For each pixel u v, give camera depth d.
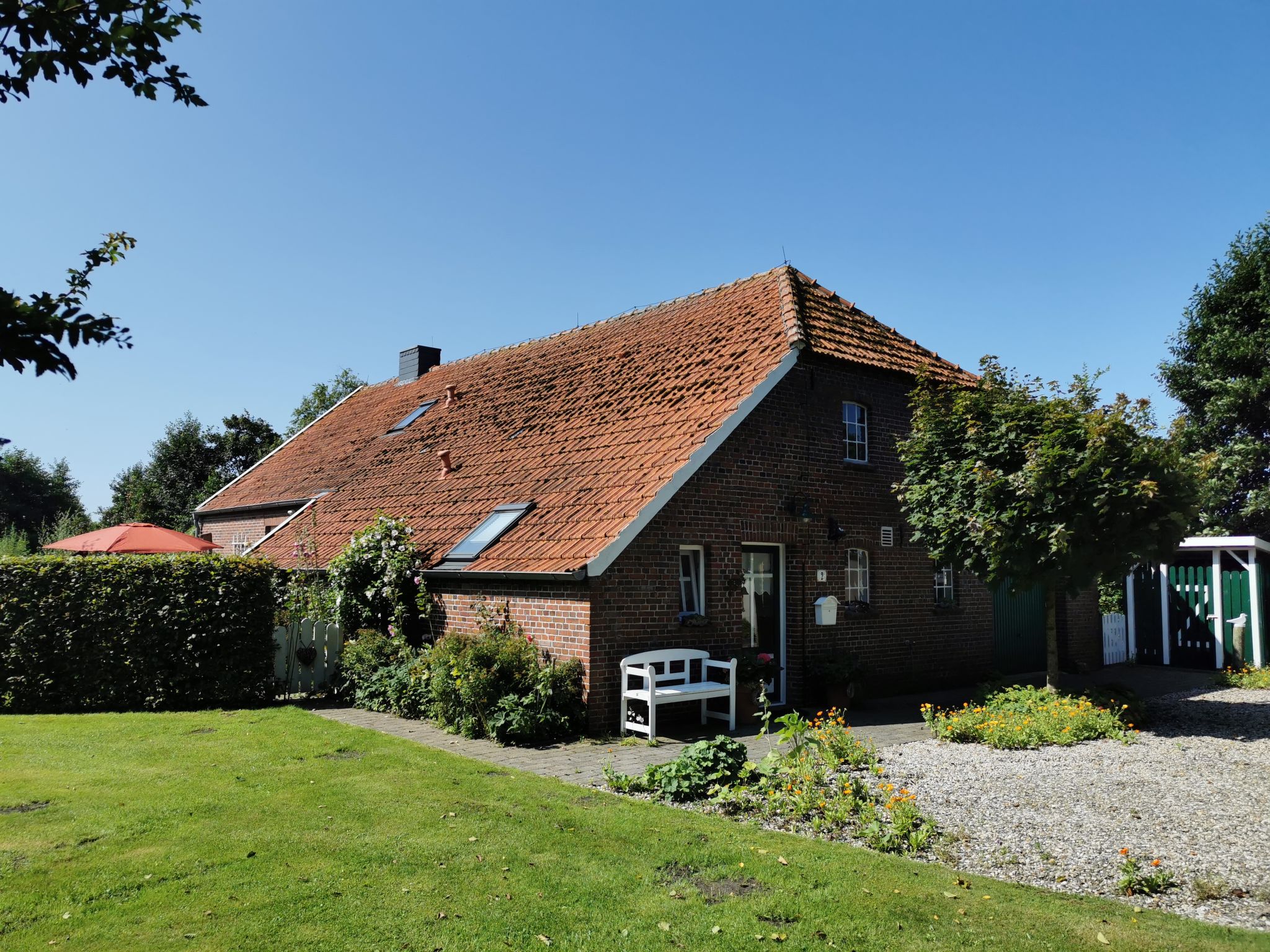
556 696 10.41
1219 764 8.77
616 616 10.77
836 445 14.00
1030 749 9.67
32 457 56.31
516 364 20.16
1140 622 19.25
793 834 6.56
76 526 34.78
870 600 14.38
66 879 5.50
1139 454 10.46
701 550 12.00
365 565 13.80
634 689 10.80
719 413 12.33
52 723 10.98
